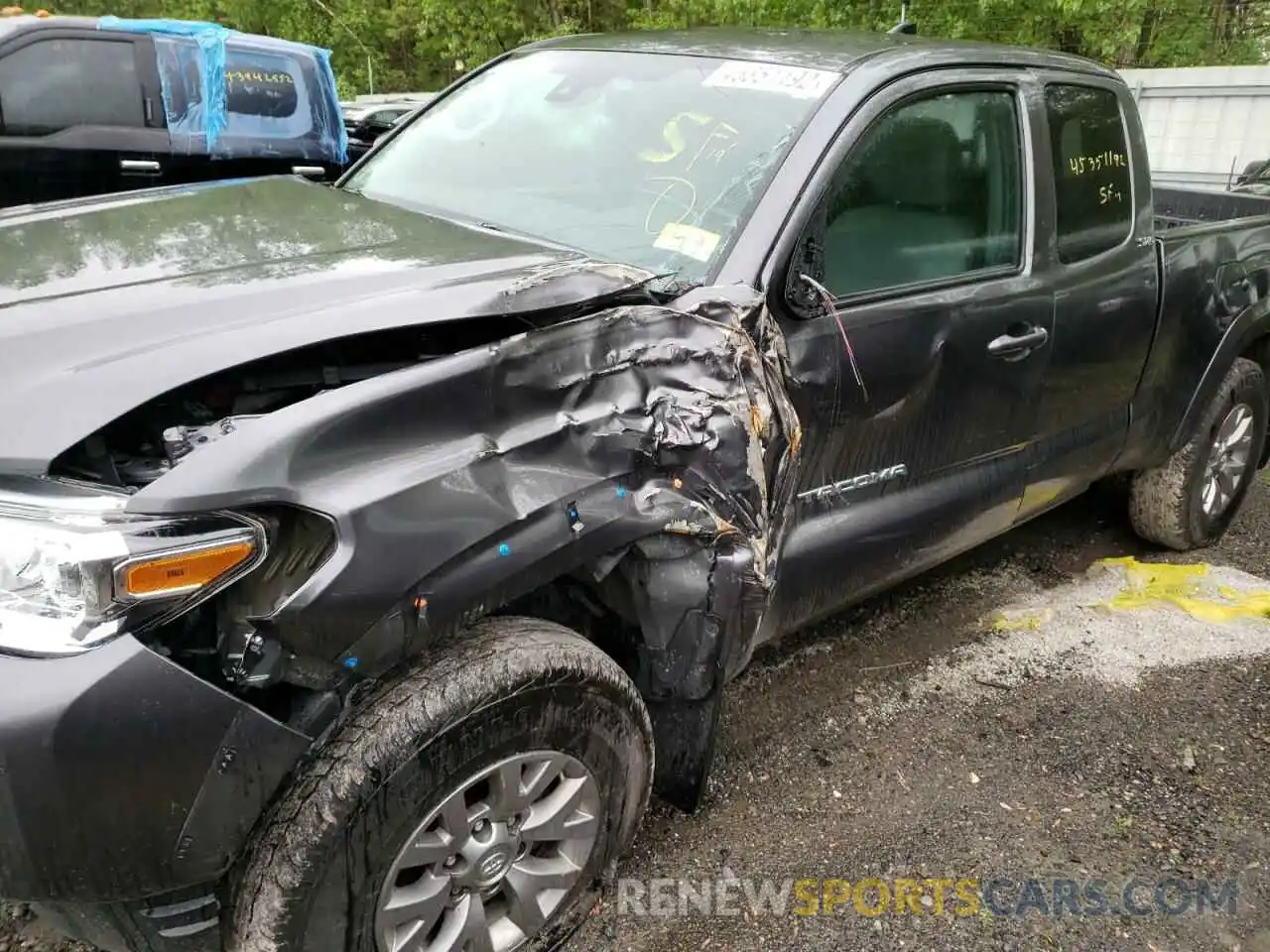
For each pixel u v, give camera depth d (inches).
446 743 69.2
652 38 122.3
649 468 78.4
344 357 74.1
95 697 56.1
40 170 239.5
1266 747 122.0
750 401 81.7
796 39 117.5
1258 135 411.2
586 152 108.7
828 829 103.3
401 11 919.7
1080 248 127.3
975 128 113.9
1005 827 105.7
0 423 60.3
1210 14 577.9
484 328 76.7
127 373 62.5
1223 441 165.9
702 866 97.3
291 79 273.3
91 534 56.9
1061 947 91.5
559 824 80.3
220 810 61.9
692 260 92.5
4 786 55.4
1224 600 156.8
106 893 60.1
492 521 68.5
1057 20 475.5
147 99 248.7
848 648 136.7
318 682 64.1
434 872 73.4
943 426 112.3
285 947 66.7
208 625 64.1
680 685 86.6
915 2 489.7
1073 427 134.1
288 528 63.2
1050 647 140.5
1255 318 157.0
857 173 99.6
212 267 79.9
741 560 83.6
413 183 116.8
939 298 107.3
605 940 88.2
